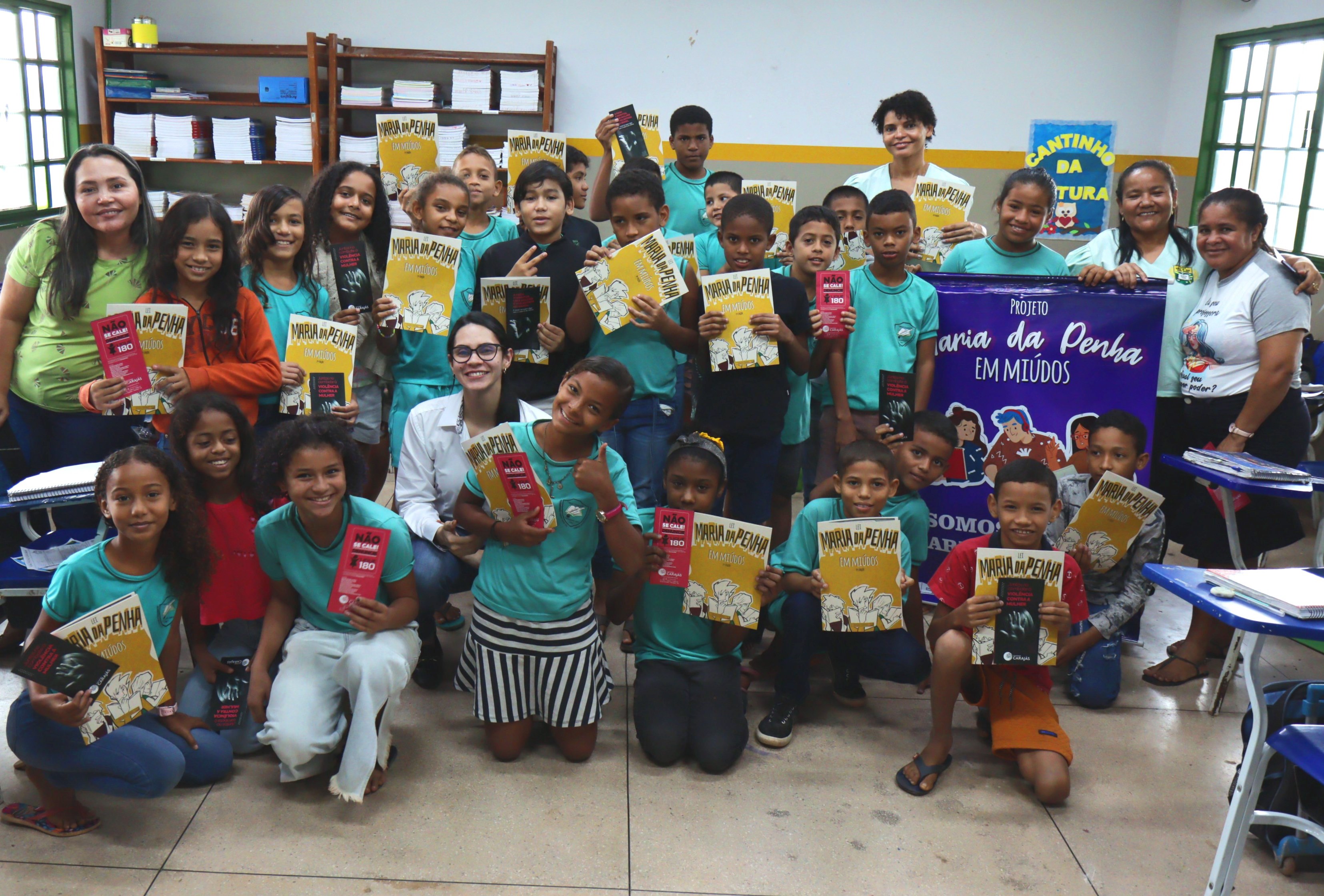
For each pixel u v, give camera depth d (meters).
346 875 1.90
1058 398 3.14
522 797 2.19
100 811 2.07
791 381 3.09
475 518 2.32
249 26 6.39
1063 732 2.34
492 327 2.56
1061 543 2.70
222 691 2.30
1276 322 2.89
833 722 2.60
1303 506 4.59
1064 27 6.47
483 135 6.55
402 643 2.19
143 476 1.96
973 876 1.98
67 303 2.51
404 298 2.88
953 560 2.44
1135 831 2.15
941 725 2.29
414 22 6.41
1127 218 3.23
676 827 2.10
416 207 3.15
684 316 2.93
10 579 2.41
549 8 6.41
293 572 2.23
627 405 2.24
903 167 3.77
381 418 3.17
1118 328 3.09
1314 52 5.38
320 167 6.29
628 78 6.51
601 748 2.41
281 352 2.86
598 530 2.38
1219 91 6.19
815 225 2.92
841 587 2.39
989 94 6.57
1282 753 1.75
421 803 2.14
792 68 6.51
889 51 6.50
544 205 2.98
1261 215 2.94
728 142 6.62
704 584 2.38
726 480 2.88
